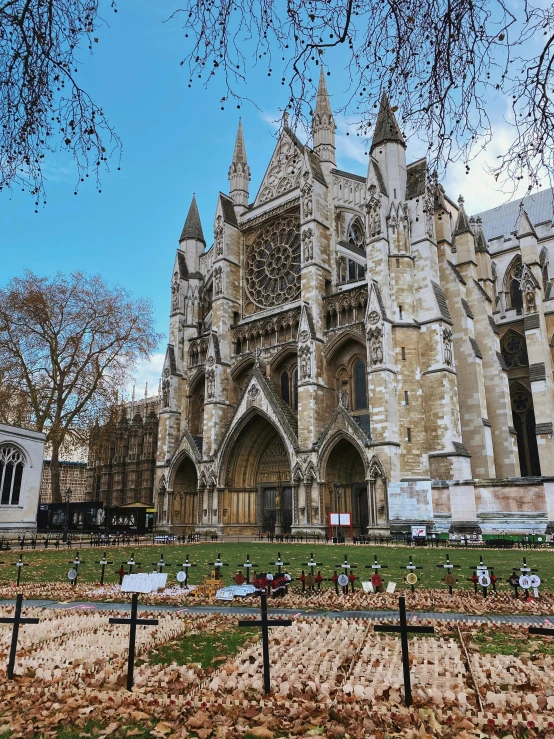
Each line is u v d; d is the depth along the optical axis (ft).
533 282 192.44
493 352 177.88
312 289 173.99
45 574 78.28
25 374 195.72
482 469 158.61
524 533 123.34
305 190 184.03
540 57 31.35
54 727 24.91
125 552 113.60
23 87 34.30
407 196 166.40
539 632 24.89
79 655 35.70
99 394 205.16
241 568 82.28
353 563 86.48
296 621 44.73
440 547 117.08
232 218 215.10
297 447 162.71
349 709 25.54
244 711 25.91
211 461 188.34
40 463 169.07
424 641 37.88
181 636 40.60
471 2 30.73
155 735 23.76
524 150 33.27
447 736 23.17
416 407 148.87
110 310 205.36
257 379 179.73
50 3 32.94
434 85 33.63
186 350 219.00
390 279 158.30
